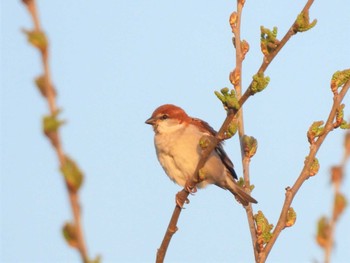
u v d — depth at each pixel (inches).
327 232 163.9
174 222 361.7
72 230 144.6
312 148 345.7
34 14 136.2
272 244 341.1
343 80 349.1
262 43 315.6
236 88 408.2
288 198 343.6
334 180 164.2
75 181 139.9
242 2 416.8
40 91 138.3
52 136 138.3
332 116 346.9
